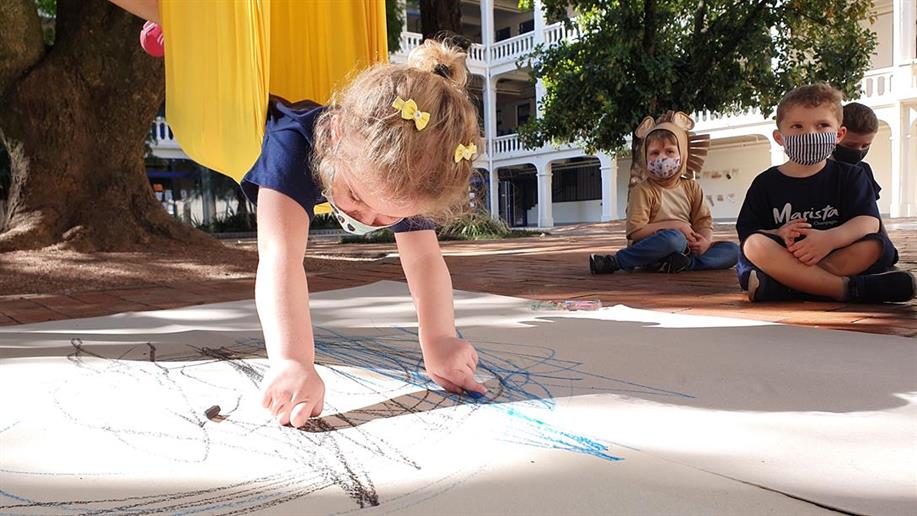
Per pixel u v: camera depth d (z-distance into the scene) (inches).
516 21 876.0
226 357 71.4
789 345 70.2
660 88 215.5
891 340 72.3
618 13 215.3
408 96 43.2
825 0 227.8
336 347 75.4
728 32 221.5
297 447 43.9
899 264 142.6
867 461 39.3
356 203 48.9
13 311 114.0
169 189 703.1
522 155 736.3
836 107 96.6
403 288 134.7
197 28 60.8
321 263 195.3
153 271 170.4
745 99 239.5
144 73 208.2
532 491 36.1
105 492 37.1
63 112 200.1
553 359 66.0
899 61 524.7
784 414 48.0
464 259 207.6
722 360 64.1
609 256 150.6
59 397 56.1
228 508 35.0
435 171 43.5
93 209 201.3
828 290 97.3
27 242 189.0
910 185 546.0
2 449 43.9
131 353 73.7
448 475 38.7
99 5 203.6
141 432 47.2
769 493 35.2
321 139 49.2
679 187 156.6
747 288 102.5
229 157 61.8
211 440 45.4
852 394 52.5
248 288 144.9
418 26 835.4
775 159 570.9
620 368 62.0
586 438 44.1
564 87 234.2
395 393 56.1
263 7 59.4
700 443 42.8
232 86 59.6
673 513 33.1
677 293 114.8
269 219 51.9
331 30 84.0
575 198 855.1
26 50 200.8
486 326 85.2
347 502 35.4
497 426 47.0
